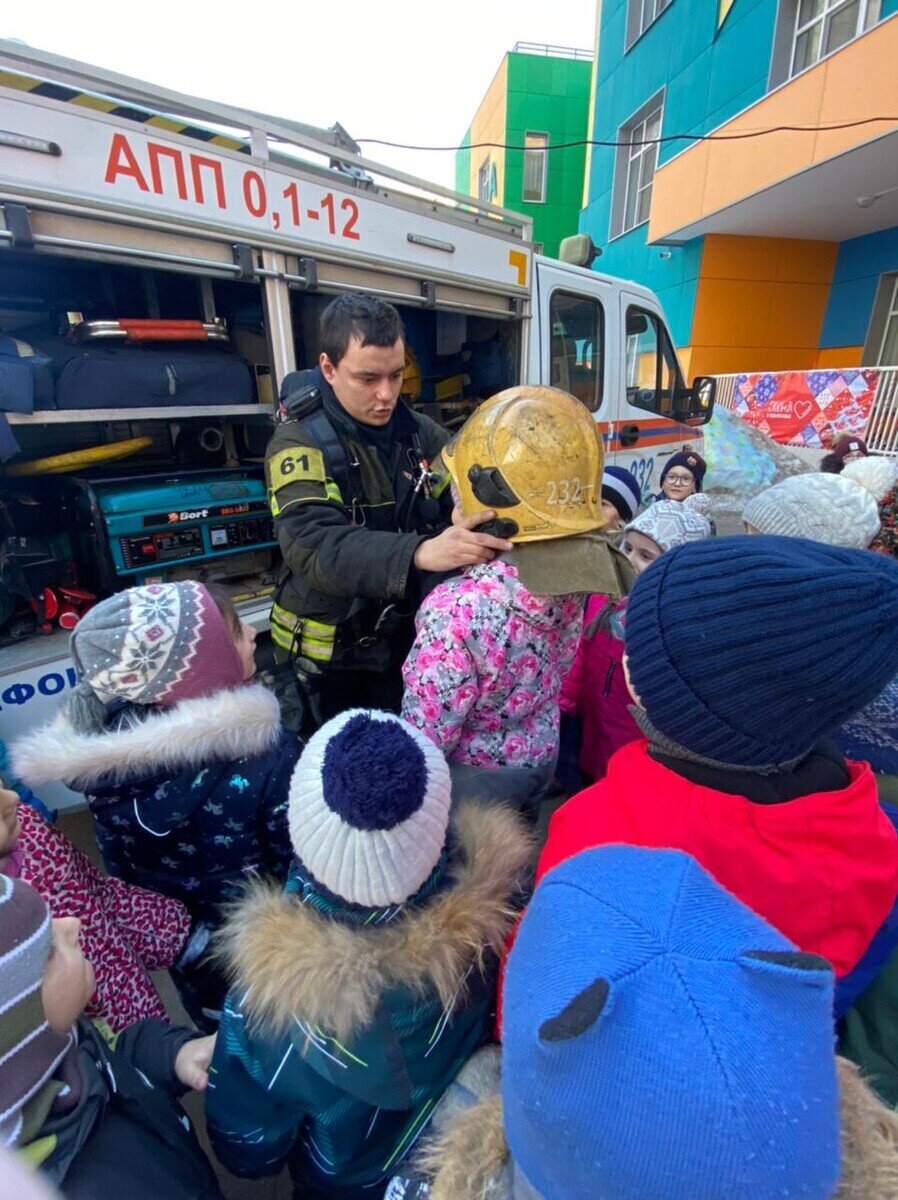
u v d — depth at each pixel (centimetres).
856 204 916
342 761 74
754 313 1122
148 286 231
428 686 113
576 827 85
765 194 888
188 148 173
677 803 74
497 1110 65
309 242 205
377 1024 74
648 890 50
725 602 66
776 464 704
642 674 73
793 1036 42
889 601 61
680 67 1095
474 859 91
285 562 155
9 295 209
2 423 157
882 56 699
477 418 117
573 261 370
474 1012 87
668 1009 42
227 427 251
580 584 105
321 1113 80
